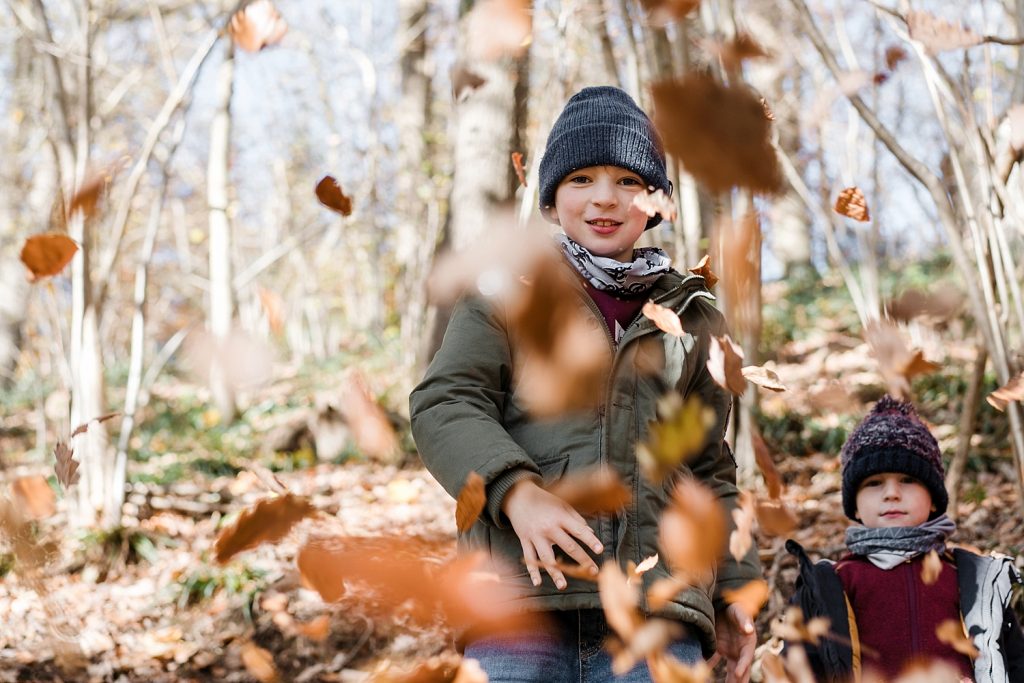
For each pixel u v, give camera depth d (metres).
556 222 1.66
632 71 3.44
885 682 1.99
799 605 2.09
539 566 1.48
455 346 1.56
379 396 8.32
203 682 3.50
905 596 2.06
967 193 1.90
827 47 1.62
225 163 10.44
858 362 7.71
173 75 6.12
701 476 1.65
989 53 1.92
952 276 7.76
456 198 6.75
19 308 11.74
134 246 15.18
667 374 1.57
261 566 4.20
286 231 15.88
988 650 1.96
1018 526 3.63
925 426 2.23
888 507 2.16
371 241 12.56
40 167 10.38
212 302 9.97
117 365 12.15
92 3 5.50
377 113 11.77
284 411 9.45
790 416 5.89
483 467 1.41
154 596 4.14
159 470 6.76
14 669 3.35
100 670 3.48
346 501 5.51
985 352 2.87
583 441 1.49
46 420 8.33
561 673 1.47
